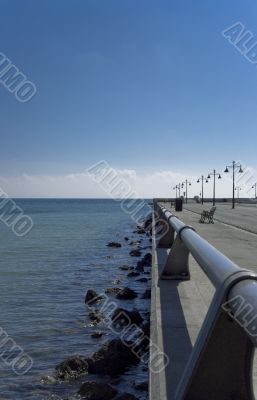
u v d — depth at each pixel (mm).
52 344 10664
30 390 8164
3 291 17125
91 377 8359
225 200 109438
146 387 7602
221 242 16188
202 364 3516
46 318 12984
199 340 3592
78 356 9039
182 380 3699
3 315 13430
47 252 30750
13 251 31422
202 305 6949
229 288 3227
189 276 8875
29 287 18000
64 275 20938
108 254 29406
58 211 121125
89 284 18547
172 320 6145
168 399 3902
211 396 3520
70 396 7637
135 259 26797
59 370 8570
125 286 17766
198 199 93562
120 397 7062
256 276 3236
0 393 8078
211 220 28000
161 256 11984
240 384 3520
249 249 14109
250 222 29406
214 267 3801
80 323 12320
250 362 3469
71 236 43969
